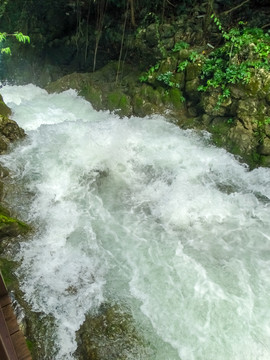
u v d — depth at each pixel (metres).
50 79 11.52
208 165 7.19
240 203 6.20
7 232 4.84
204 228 5.58
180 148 7.65
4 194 5.74
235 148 7.41
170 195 6.34
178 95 8.74
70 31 11.45
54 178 6.38
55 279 4.50
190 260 4.90
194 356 3.68
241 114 7.32
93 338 3.86
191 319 4.04
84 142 7.25
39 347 3.74
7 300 2.35
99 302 4.27
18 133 7.11
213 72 7.98
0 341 1.86
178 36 9.49
